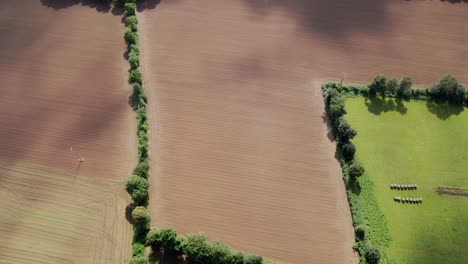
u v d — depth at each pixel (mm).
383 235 82688
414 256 80312
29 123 97812
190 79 107438
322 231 83562
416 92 106312
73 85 105062
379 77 103688
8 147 93500
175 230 80000
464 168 93562
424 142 97750
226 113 101438
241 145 95750
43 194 86438
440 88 105062
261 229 83438
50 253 78625
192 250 75688
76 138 95438
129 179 83812
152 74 107750
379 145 96375
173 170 90812
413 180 90812
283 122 100312
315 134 98250
